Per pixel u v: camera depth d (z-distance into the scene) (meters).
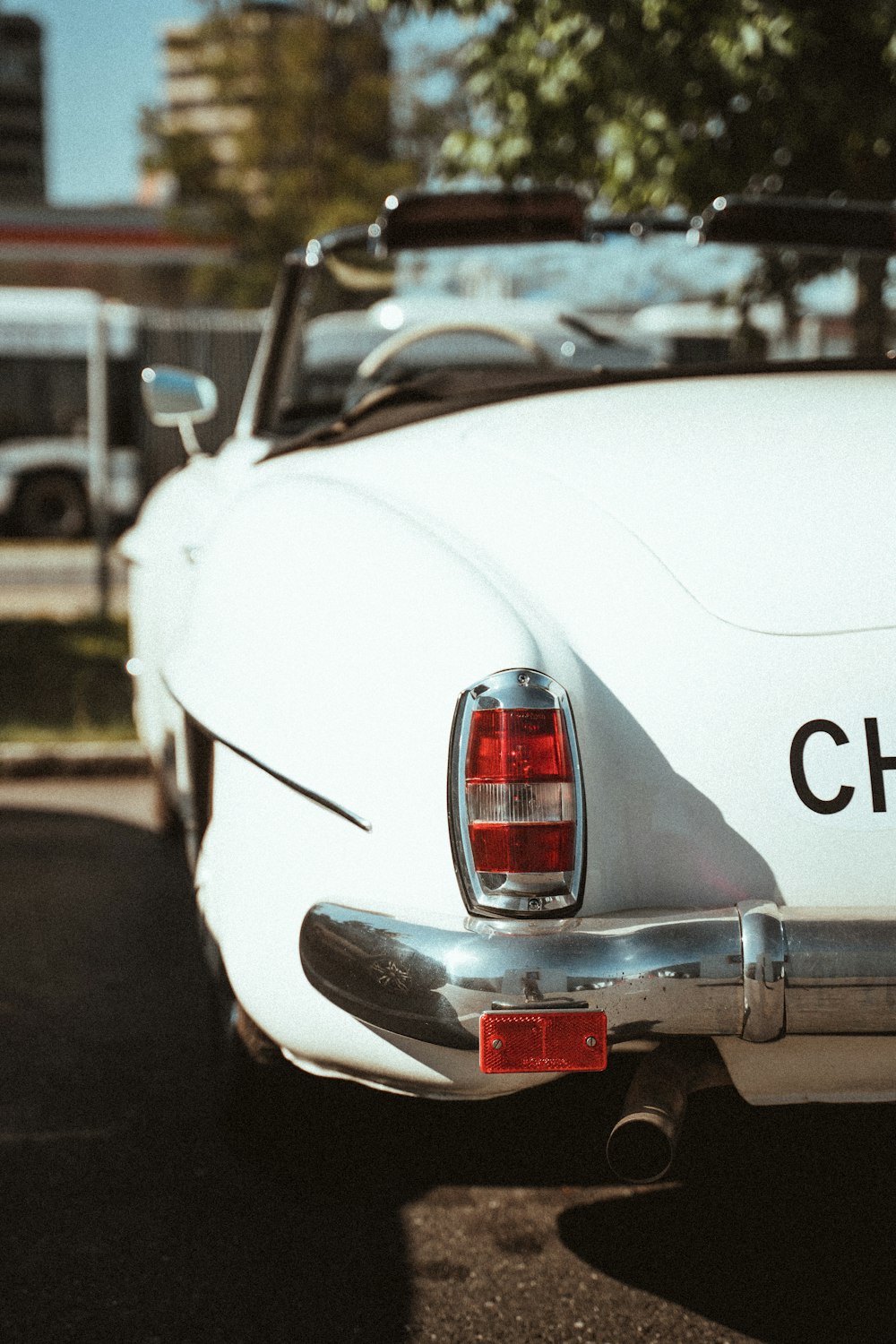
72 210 23.27
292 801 2.02
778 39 4.84
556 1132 2.76
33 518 18.23
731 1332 2.09
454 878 1.88
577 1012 1.80
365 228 3.57
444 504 2.19
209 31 24.34
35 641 8.63
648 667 1.94
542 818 1.85
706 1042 2.03
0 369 18.05
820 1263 2.28
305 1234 2.38
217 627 2.31
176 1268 2.27
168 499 3.85
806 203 3.62
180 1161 2.63
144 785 5.83
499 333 3.95
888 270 3.88
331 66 23.84
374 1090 2.47
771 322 4.09
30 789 5.76
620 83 5.27
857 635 1.94
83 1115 2.82
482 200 3.53
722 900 1.92
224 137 24.56
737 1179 2.57
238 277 23.47
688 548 2.01
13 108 127.19
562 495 2.11
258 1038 2.38
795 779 1.92
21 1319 2.12
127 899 4.26
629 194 5.78
